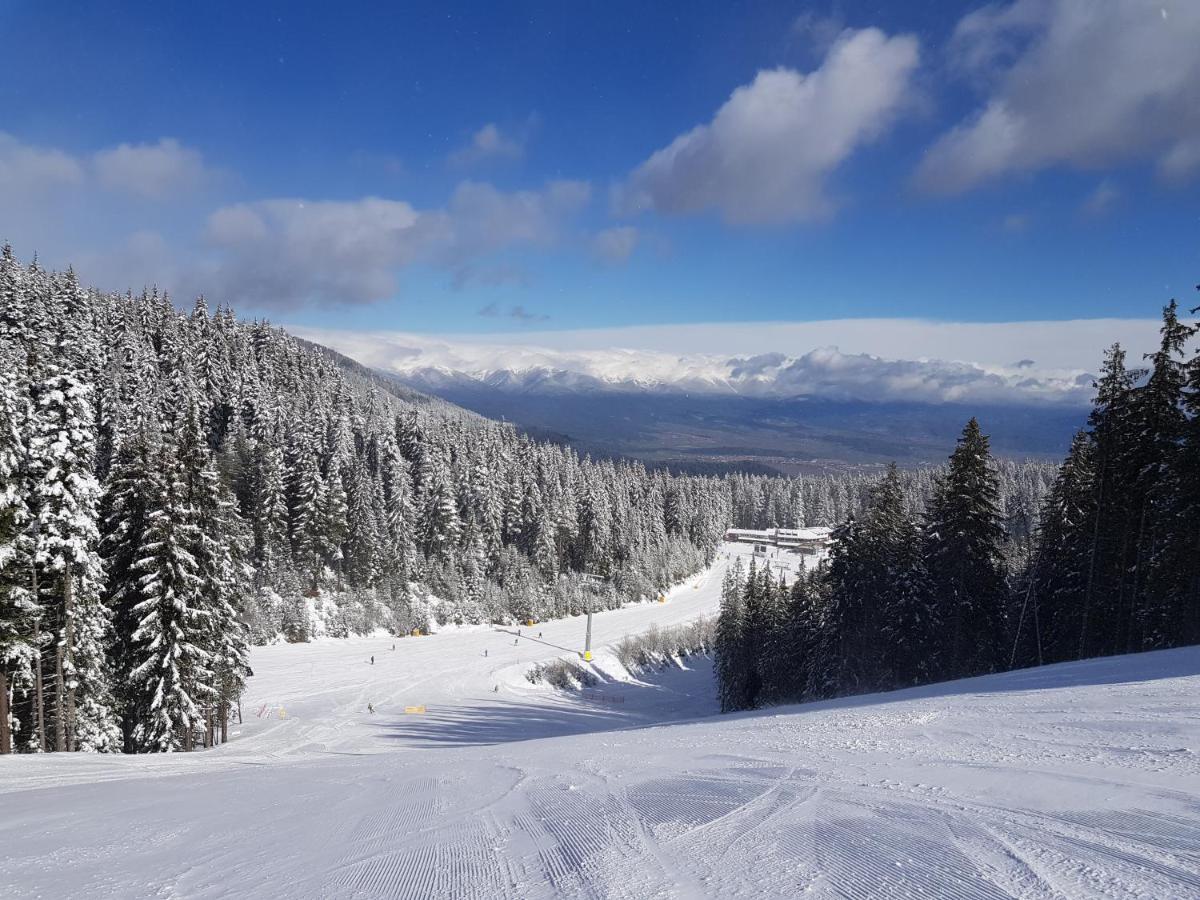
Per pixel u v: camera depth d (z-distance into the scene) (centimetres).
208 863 578
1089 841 410
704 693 6612
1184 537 2380
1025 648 3631
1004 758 679
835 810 539
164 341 9362
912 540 3338
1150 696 948
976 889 348
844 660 3522
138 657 2536
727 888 381
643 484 14288
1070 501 3139
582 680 6669
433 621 7938
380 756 1630
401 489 8394
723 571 13625
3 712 2152
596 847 495
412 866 505
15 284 6856
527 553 10012
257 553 6819
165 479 2553
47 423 2222
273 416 8512
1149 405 2603
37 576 2289
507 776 912
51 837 749
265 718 4447
